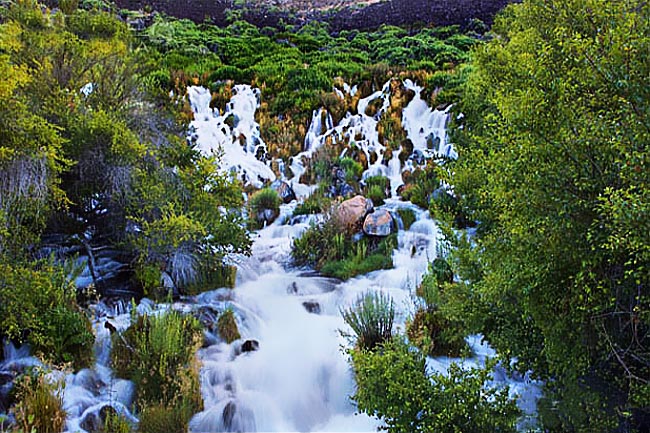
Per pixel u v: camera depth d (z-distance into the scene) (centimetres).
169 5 3253
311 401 653
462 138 1168
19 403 539
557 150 380
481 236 619
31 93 815
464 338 704
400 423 430
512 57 797
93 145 813
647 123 351
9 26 908
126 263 872
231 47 2459
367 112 1672
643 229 315
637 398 391
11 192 654
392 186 1410
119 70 973
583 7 520
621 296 393
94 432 549
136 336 668
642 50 373
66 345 633
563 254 381
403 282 930
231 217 959
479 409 423
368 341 707
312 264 1049
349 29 3250
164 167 909
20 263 651
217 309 800
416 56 2333
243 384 667
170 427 566
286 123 1645
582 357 416
